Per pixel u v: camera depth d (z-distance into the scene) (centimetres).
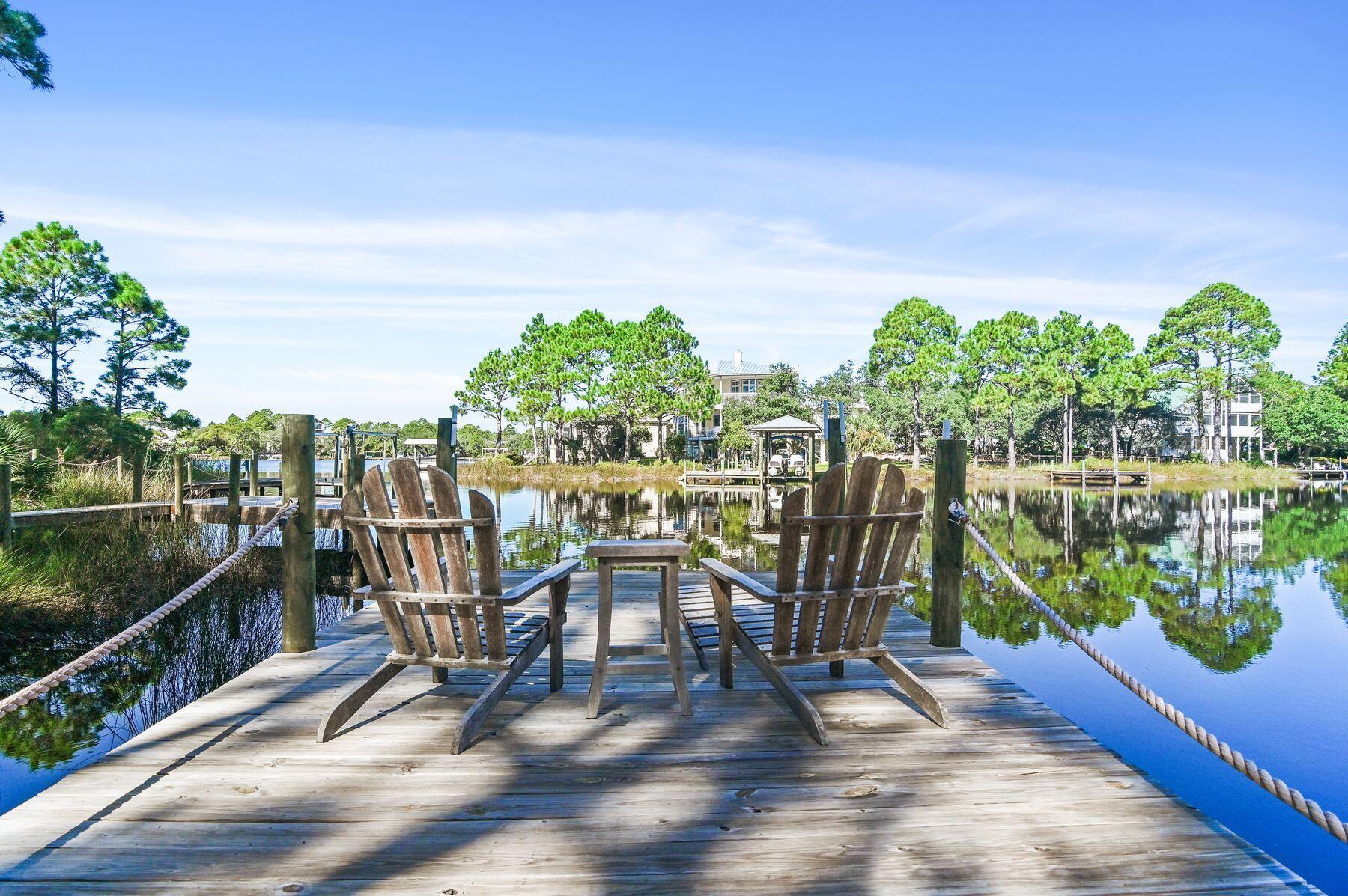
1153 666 567
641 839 202
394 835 204
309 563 389
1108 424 4725
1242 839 203
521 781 237
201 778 239
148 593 669
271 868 188
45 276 2227
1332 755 400
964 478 394
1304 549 1254
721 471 3303
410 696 319
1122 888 181
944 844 201
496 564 267
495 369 4669
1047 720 291
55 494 947
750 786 234
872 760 254
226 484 1305
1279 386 4597
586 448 4428
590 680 344
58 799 224
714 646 331
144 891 179
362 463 796
